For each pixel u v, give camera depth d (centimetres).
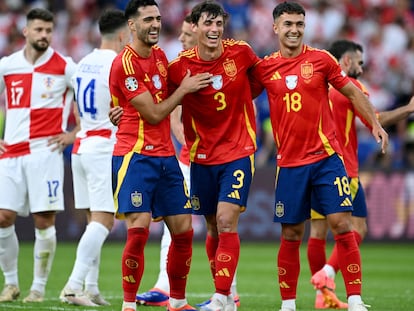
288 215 2709
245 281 4231
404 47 7850
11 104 3356
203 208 2803
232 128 2712
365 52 7650
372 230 6134
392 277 4481
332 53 3444
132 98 2578
